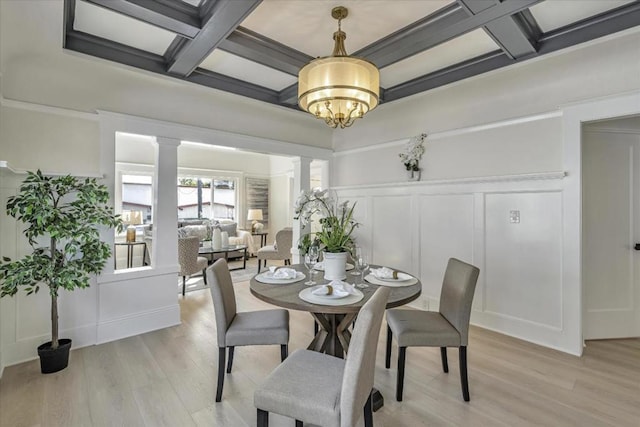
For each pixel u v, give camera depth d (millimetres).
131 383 2256
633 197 3068
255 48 2588
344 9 2191
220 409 1985
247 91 3590
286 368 1568
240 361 2594
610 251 3053
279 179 8539
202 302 4148
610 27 2279
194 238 4441
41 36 2164
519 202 3070
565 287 2787
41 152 2645
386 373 2426
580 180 2705
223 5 1995
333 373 1534
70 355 2660
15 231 2525
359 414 1333
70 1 2100
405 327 2123
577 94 2730
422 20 2291
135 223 6027
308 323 3441
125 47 2711
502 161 3209
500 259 3199
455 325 2119
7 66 2443
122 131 3023
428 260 3799
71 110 2773
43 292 2652
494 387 2234
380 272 2479
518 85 3045
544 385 2260
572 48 2451
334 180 5020
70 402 2031
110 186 2955
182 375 2371
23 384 2225
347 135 4828
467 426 1844
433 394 2152
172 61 2818
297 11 2217
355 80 2039
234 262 7160
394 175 4215
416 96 3537
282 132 4363
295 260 4922
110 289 2973
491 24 2201
